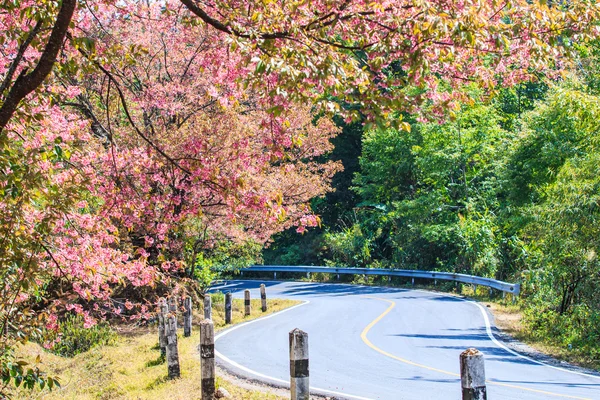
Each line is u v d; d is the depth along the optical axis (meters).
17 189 6.14
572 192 16.86
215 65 9.61
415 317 20.27
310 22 7.60
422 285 33.59
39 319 8.02
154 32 15.81
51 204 6.85
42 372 6.59
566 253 17.14
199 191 11.98
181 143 12.24
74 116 9.41
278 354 13.90
